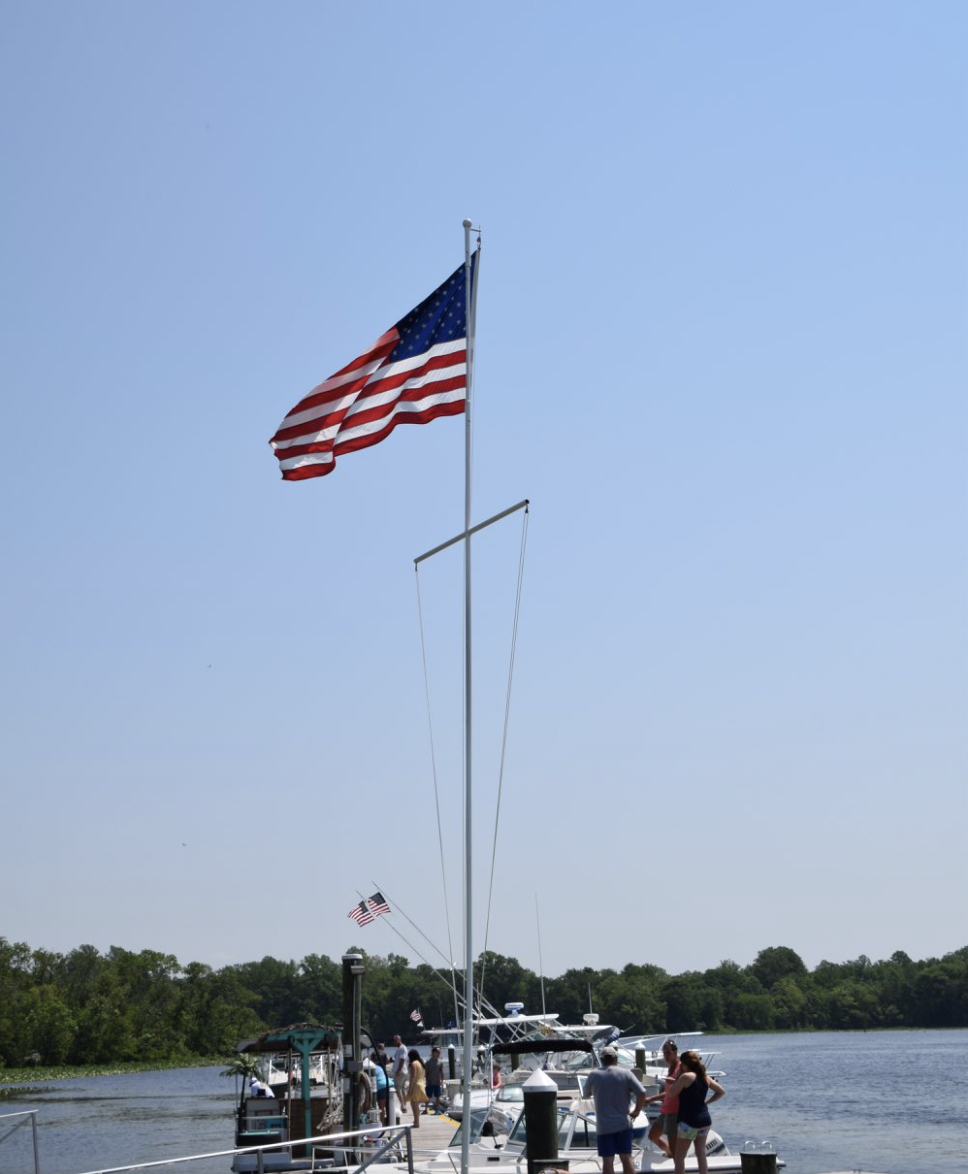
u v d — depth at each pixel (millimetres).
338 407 21344
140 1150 54562
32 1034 153000
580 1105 25562
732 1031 198375
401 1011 182750
